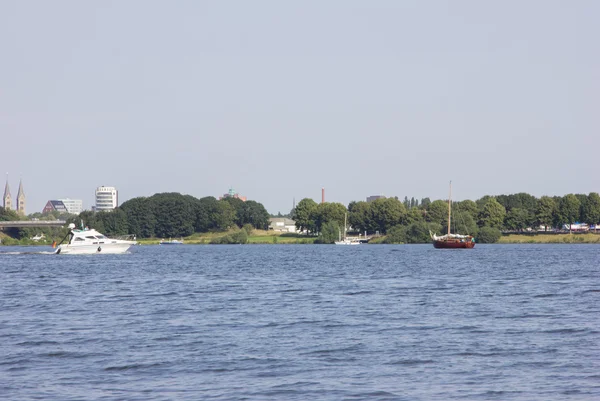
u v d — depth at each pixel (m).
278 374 122.81
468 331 164.12
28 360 134.62
